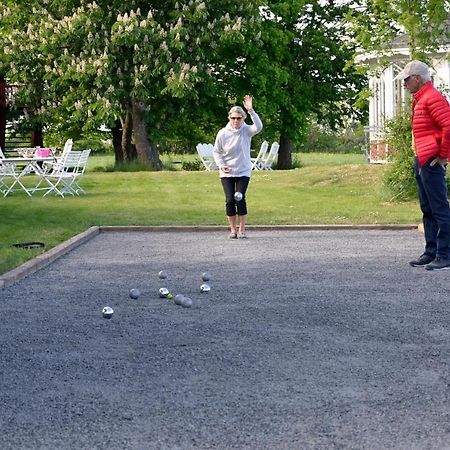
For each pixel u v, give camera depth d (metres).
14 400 5.97
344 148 65.50
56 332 8.01
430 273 11.24
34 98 39.28
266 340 7.59
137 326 8.21
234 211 15.52
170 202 21.66
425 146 11.57
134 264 12.41
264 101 42.62
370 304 9.16
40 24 37.75
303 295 9.73
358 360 6.89
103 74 35.94
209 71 37.00
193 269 11.85
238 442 5.11
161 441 5.14
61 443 5.14
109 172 34.31
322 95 47.50
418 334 7.75
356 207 19.92
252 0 37.53
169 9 37.53
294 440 5.13
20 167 36.84
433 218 11.81
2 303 9.46
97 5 36.62
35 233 15.99
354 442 5.09
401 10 23.56
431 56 29.66
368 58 32.91
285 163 47.66
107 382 6.38
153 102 39.78
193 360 6.95
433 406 5.74
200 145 37.25
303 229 16.70
